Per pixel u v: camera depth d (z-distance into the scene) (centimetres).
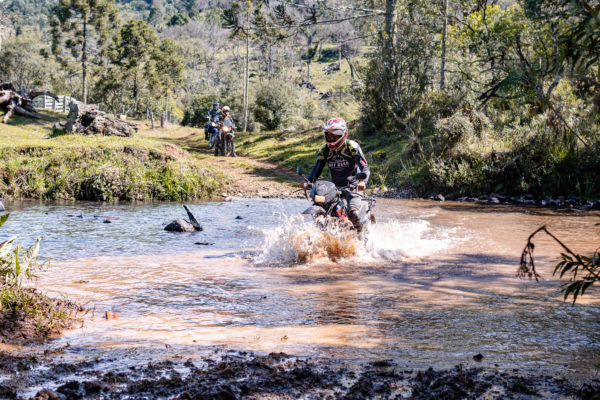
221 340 333
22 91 2998
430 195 1412
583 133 1341
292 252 639
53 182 1280
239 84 10450
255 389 249
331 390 249
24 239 707
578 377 264
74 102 2055
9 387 249
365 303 430
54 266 554
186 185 1346
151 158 1402
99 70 5975
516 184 1363
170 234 790
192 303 428
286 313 400
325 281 515
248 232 822
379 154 1819
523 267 294
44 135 2150
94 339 332
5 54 9444
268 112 4528
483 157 1413
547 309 407
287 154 2159
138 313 396
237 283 502
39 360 290
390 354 305
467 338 335
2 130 2289
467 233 812
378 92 2081
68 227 824
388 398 238
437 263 605
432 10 1953
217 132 2334
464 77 1561
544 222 932
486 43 1329
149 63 5600
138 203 1221
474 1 1681
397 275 543
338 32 7581
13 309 358
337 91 10250
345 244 639
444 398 237
